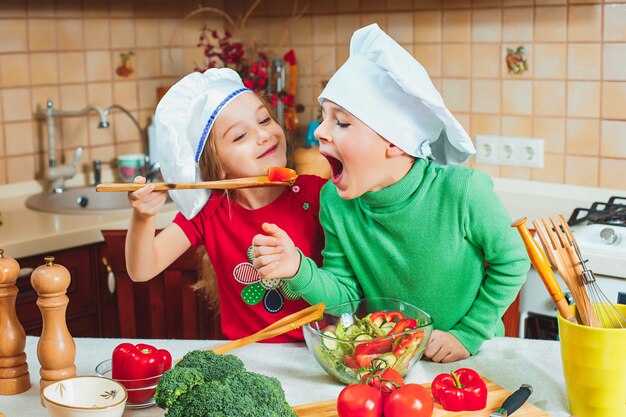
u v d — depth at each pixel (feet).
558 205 8.73
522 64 9.16
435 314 4.97
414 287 4.92
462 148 4.71
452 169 4.73
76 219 8.81
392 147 4.53
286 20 11.03
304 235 5.55
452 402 3.97
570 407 4.11
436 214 4.68
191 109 5.22
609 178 8.86
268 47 11.29
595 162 8.91
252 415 3.63
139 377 4.32
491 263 4.79
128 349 4.40
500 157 9.50
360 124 4.47
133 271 5.19
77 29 10.19
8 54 9.63
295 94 11.11
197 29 11.42
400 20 9.98
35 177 10.04
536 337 7.64
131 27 10.71
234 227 5.57
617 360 3.87
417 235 4.75
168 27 11.10
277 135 5.42
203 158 5.36
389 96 4.48
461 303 4.90
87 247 8.57
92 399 4.13
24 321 8.13
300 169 9.89
